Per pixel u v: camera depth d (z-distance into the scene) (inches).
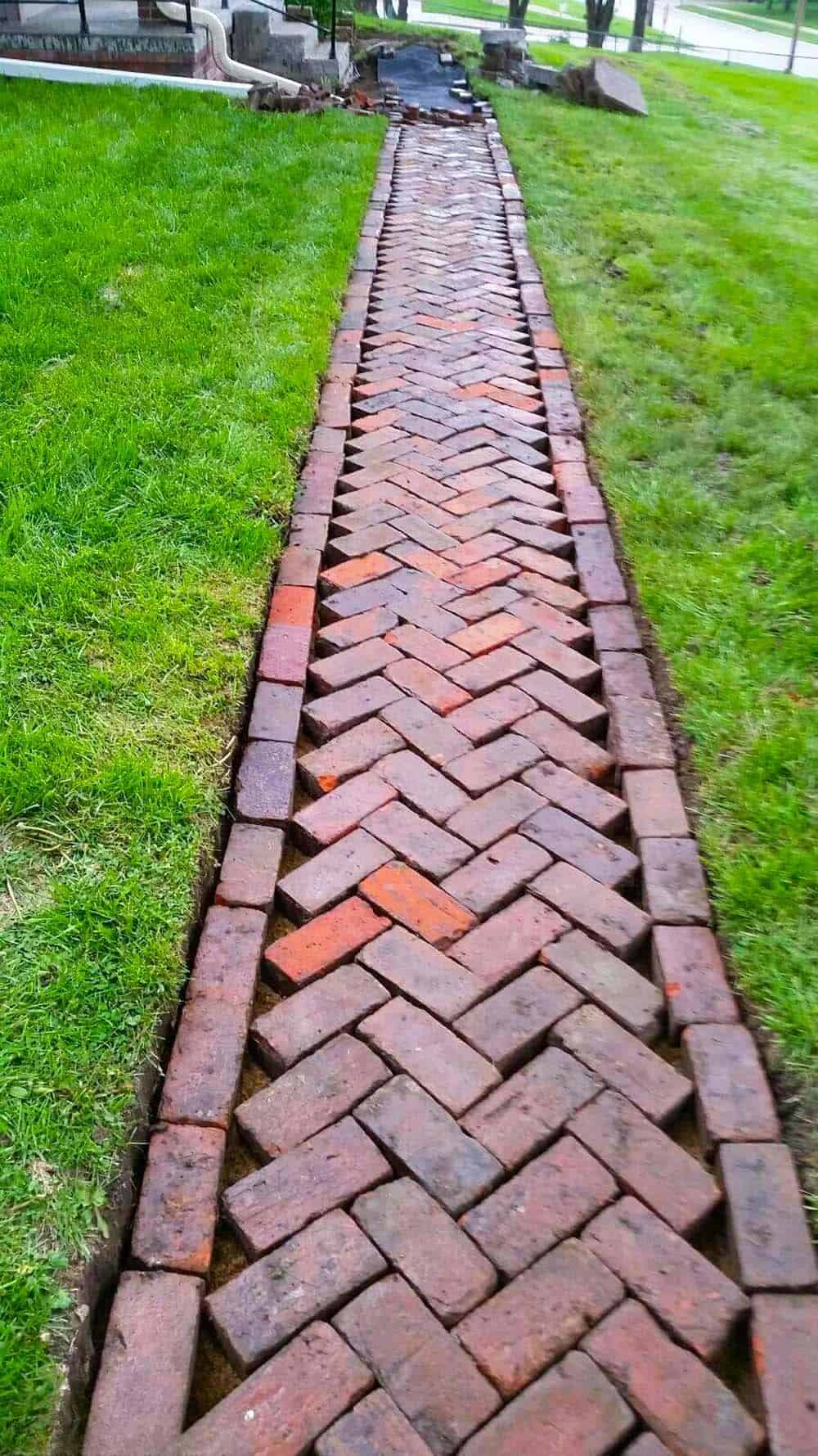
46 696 96.7
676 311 201.9
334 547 130.0
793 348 187.2
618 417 160.4
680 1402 58.1
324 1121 71.0
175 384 150.8
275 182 246.4
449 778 99.1
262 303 181.8
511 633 117.4
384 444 152.9
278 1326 60.4
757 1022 77.0
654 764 100.3
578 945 83.9
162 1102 70.1
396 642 115.3
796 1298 62.0
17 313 164.9
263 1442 55.7
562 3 1480.1
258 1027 76.4
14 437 133.5
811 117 471.2
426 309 199.3
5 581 108.6
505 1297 62.2
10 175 223.8
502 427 159.0
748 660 110.4
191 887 82.9
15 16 335.6
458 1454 55.8
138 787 88.1
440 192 272.2
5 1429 52.5
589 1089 73.6
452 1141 70.1
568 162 311.1
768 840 90.2
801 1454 55.7
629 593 124.9
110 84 317.4
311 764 99.1
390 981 80.3
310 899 86.3
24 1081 67.4
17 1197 61.8
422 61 449.7
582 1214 66.5
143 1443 54.9
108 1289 62.1
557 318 195.0
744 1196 66.7
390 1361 59.3
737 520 135.0
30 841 83.7
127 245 195.6
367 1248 64.2
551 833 93.7
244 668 105.0
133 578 113.4
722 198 287.9
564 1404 57.8
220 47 343.9
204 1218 64.2
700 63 678.5
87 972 74.1
